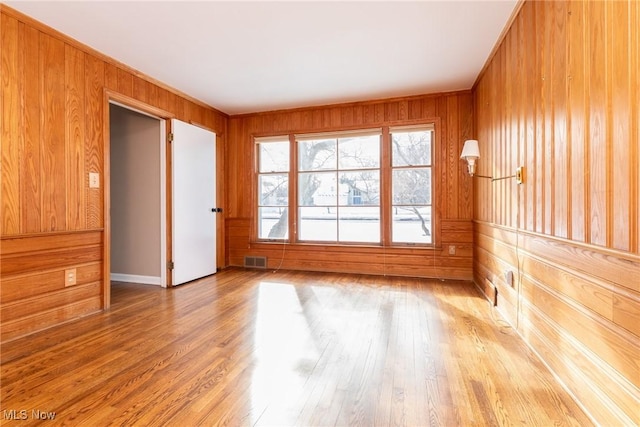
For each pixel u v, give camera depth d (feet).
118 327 8.51
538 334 6.76
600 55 4.61
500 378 5.94
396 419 4.84
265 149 16.28
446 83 12.59
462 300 10.65
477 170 12.13
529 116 7.13
